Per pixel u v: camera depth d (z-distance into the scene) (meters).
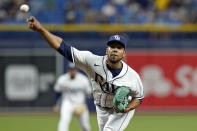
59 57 56.28
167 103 56.69
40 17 63.16
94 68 20.95
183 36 57.25
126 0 66.00
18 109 56.69
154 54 56.28
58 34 55.75
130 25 56.78
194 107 56.59
